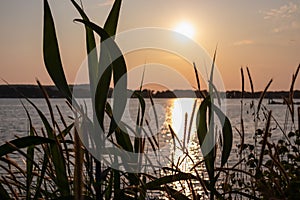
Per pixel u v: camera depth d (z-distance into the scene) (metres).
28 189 1.38
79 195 0.90
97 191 1.28
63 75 1.20
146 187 1.38
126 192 1.45
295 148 2.16
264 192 1.48
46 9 1.20
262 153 1.46
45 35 1.20
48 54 1.20
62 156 1.26
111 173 1.43
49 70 1.20
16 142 1.25
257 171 1.49
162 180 1.39
